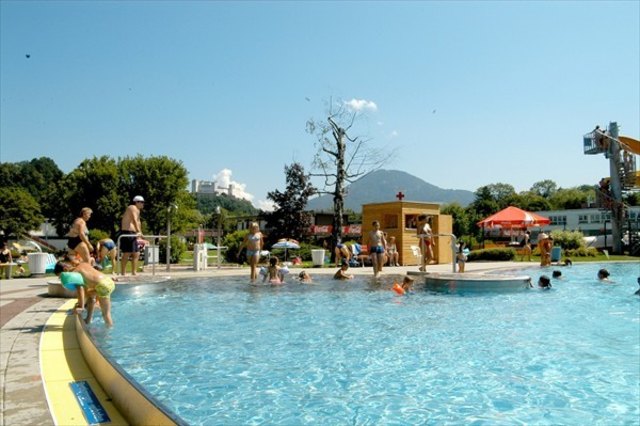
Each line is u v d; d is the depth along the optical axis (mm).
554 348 6301
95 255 14000
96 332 6820
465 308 9633
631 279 15820
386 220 22969
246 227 61469
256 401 4148
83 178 52719
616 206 31797
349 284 13352
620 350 6207
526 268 19453
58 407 3037
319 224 64938
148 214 52844
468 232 85688
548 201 99562
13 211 65875
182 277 14727
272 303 10000
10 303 8703
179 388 4453
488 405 4168
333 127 26031
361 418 3811
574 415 3963
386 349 6152
